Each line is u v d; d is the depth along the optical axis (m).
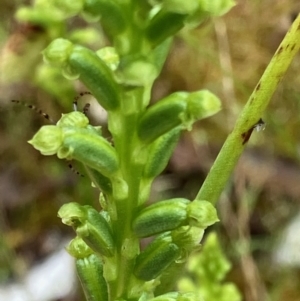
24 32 0.15
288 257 0.16
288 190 0.16
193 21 0.05
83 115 0.05
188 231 0.05
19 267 0.15
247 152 0.16
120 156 0.05
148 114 0.05
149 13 0.05
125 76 0.05
